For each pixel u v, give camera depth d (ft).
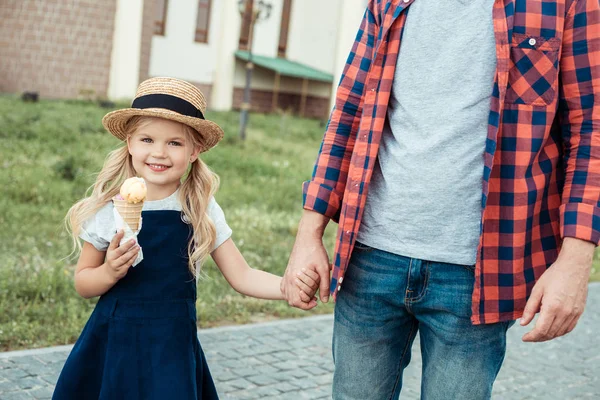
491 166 7.47
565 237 7.31
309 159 58.29
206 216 9.34
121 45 83.15
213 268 23.62
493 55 7.54
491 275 7.65
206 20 96.84
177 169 9.12
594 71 7.42
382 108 8.07
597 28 7.42
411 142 7.86
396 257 7.99
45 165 39.60
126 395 8.83
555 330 7.17
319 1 108.58
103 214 9.11
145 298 8.95
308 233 8.69
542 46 7.45
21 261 22.27
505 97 7.51
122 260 8.52
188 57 95.96
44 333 16.94
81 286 8.93
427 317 8.13
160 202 9.17
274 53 106.52
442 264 7.80
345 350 8.61
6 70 78.84
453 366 8.00
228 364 16.25
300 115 103.04
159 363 8.87
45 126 51.65
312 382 15.78
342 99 8.71
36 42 79.41
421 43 7.82
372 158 8.08
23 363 15.02
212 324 19.07
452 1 7.70
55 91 81.15
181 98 9.16
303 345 18.07
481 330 7.89
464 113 7.61
